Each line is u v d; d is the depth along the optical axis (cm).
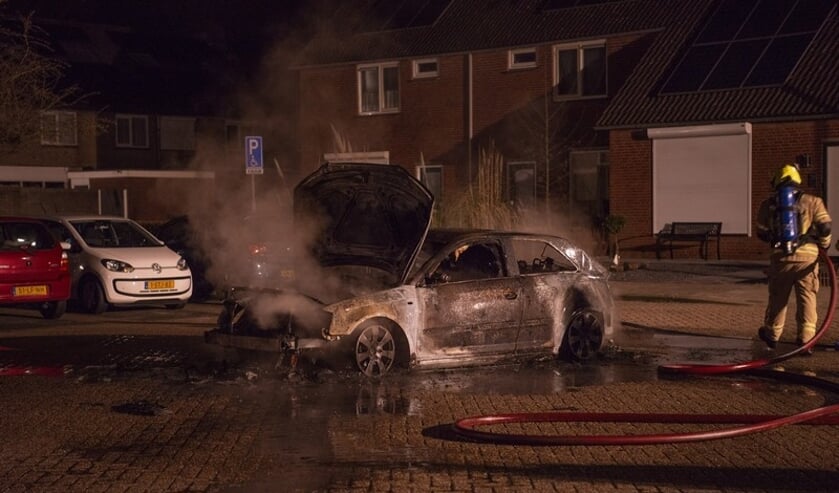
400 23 3356
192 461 696
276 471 669
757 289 1873
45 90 2692
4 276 1496
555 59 3005
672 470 664
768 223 1182
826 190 2403
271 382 991
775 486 626
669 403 885
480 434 740
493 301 1055
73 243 1691
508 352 1068
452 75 3191
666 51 2780
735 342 1276
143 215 3694
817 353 1178
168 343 1282
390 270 1063
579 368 1076
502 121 3105
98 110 4231
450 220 2066
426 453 712
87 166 4225
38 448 736
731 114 2492
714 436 727
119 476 660
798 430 775
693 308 1620
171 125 4484
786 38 2600
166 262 1692
